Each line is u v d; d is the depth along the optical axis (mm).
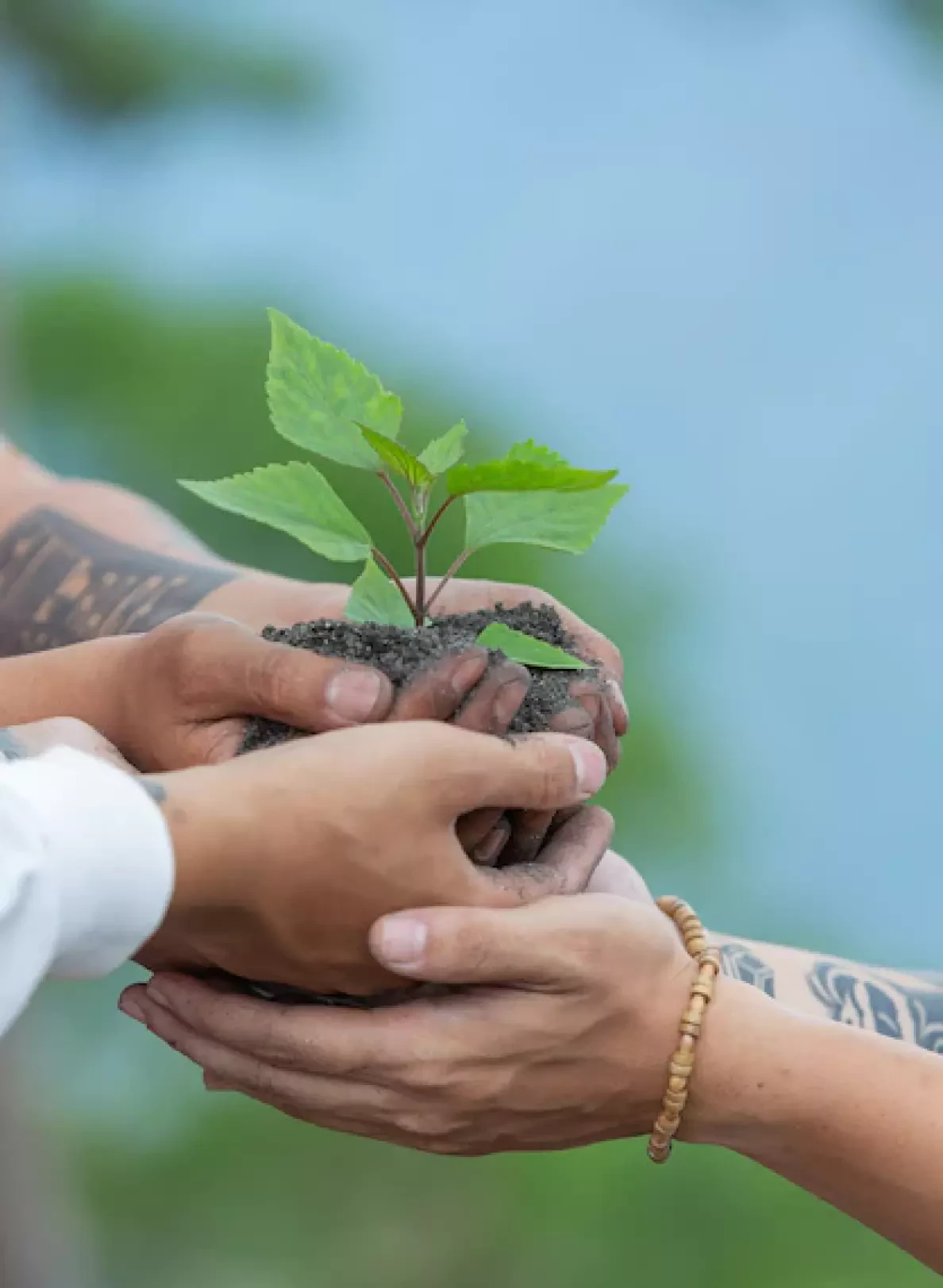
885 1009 2066
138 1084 5660
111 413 5457
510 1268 5570
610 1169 5645
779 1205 5555
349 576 4953
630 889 1993
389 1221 5691
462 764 1861
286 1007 1894
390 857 1857
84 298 5480
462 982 1880
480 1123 1919
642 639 6277
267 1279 5453
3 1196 3498
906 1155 1929
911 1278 5496
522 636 1921
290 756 1851
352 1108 1913
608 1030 1905
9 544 2135
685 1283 5406
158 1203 5574
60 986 5203
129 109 5504
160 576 2102
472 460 6141
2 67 5195
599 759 1890
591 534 1945
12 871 1766
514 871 1902
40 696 1931
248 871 1837
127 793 1800
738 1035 1927
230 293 6184
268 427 5457
